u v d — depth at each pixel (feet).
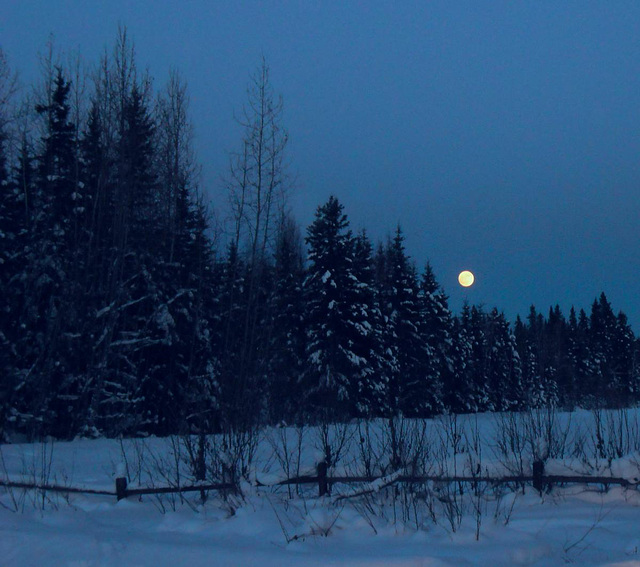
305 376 110.52
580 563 19.98
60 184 83.20
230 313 77.97
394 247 143.43
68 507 29.58
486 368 177.99
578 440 35.37
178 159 88.48
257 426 35.63
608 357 234.17
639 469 27.76
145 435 80.28
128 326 88.79
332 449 34.09
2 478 32.01
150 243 88.74
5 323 80.89
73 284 78.33
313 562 20.25
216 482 30.07
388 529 23.63
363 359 112.78
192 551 21.94
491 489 30.58
